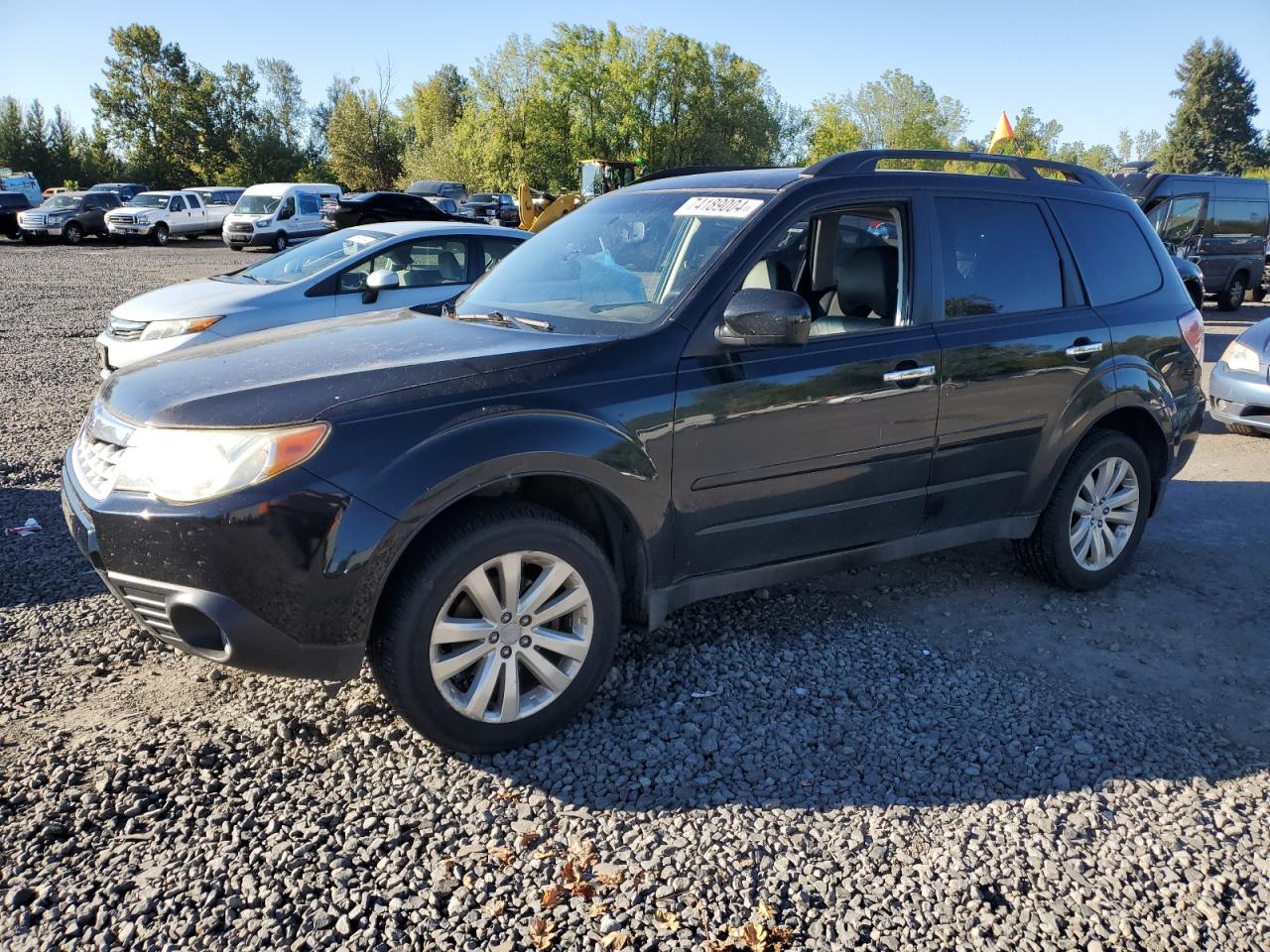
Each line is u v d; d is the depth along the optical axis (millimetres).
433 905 2414
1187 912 2480
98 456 3021
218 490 2699
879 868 2609
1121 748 3240
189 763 2973
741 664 3736
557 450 2992
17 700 3332
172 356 3486
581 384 3127
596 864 2590
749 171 4117
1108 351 4371
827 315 3994
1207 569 4977
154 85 73875
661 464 3244
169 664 3619
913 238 3879
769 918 2402
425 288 8328
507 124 60219
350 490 2734
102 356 8180
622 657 3762
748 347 3432
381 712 3299
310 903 2406
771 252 3717
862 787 2969
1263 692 3691
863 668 3744
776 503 3553
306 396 2854
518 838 2688
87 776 2900
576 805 2846
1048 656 3922
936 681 3662
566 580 3143
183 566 2729
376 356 3184
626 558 3389
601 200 4414
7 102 80688
